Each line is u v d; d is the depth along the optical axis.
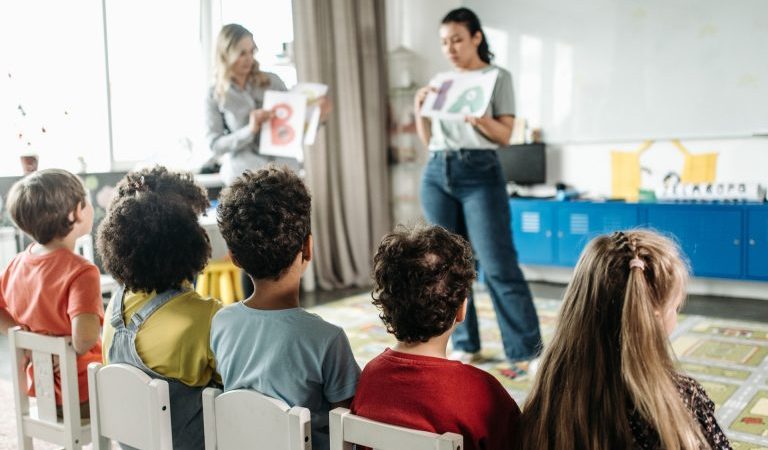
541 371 1.20
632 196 4.82
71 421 1.70
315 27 4.97
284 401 1.28
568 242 4.89
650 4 4.62
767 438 2.36
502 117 3.02
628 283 1.10
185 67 4.91
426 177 3.17
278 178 1.42
